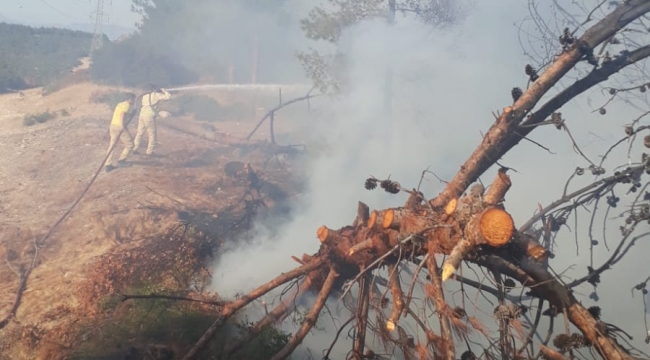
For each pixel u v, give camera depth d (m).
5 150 15.27
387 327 5.30
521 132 6.02
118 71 25.20
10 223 10.27
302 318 6.78
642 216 5.44
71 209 10.54
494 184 4.86
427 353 5.01
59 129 17.03
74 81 25.08
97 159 13.77
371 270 5.83
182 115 20.94
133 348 6.07
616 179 5.69
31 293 7.61
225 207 10.51
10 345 6.50
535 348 6.77
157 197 10.61
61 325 6.77
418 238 5.02
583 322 4.49
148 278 7.58
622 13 5.67
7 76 26.28
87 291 7.30
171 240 8.48
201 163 13.67
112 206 10.19
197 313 6.80
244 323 6.68
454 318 4.72
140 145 15.09
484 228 4.33
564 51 5.82
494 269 4.95
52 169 13.56
